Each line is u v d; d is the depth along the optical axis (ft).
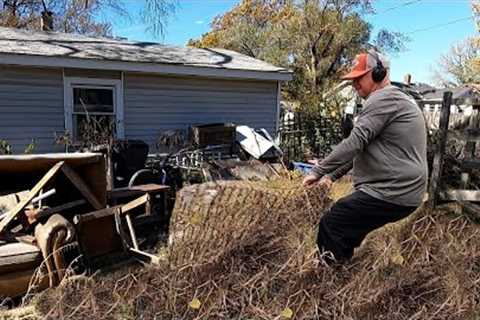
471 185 16.26
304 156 32.68
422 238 10.11
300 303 7.39
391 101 7.42
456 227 11.06
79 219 11.03
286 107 56.49
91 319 7.64
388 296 7.79
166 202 15.87
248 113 31.27
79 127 24.75
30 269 9.63
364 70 7.71
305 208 11.82
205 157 25.11
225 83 29.84
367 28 69.41
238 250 9.09
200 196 12.73
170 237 12.25
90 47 26.86
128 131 26.35
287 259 8.78
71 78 24.06
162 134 26.99
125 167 18.83
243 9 83.56
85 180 12.15
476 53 95.35
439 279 8.34
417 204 7.82
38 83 23.17
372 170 7.77
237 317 7.54
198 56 31.07
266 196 12.38
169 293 7.95
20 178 12.46
